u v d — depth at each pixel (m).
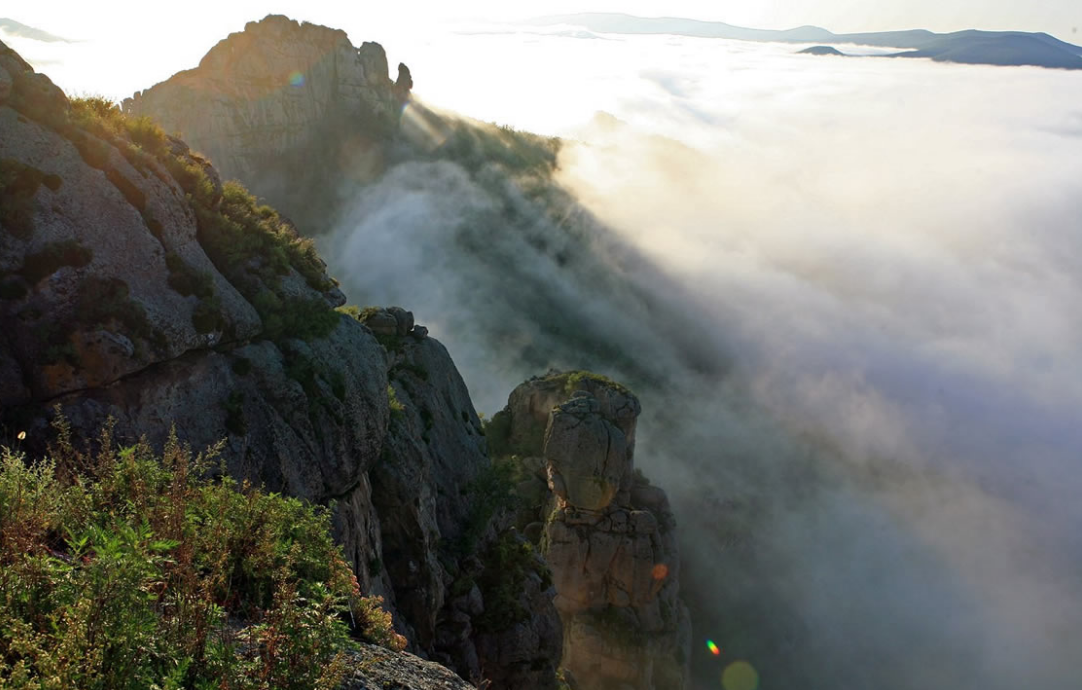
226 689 8.98
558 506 57.78
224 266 22.64
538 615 35.00
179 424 19.03
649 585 56.97
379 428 25.11
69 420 17.41
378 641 13.22
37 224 18.03
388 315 36.78
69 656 8.34
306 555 12.84
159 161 22.41
